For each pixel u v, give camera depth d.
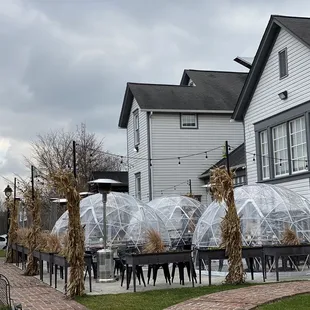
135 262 10.28
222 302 8.22
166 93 25.12
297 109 15.71
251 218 12.43
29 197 14.56
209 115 24.84
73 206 10.04
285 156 16.55
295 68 15.80
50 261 11.74
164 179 23.77
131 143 26.44
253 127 18.45
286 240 11.91
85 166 40.75
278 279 10.80
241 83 27.44
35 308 8.67
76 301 9.29
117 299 9.26
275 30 16.83
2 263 18.84
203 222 13.38
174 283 11.41
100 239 13.69
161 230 14.93
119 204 14.75
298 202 13.08
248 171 18.83
